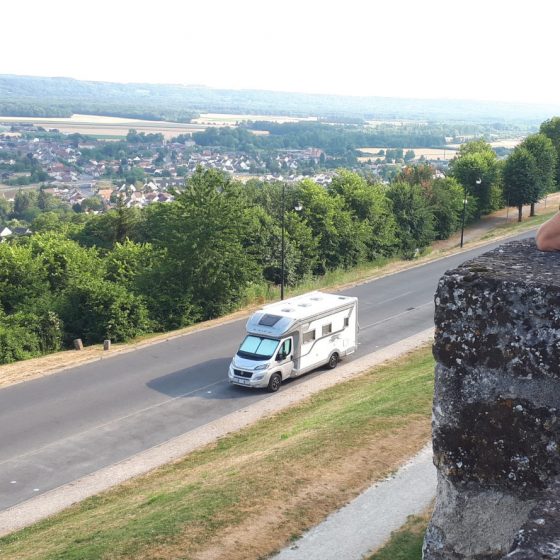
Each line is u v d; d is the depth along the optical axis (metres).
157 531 14.77
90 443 25.39
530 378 3.36
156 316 44.62
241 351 30.88
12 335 39.28
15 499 21.23
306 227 63.50
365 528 13.92
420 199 80.31
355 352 35.53
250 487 16.45
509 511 3.54
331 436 19.19
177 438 25.59
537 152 98.31
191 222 47.38
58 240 53.81
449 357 3.57
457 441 3.62
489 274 3.45
